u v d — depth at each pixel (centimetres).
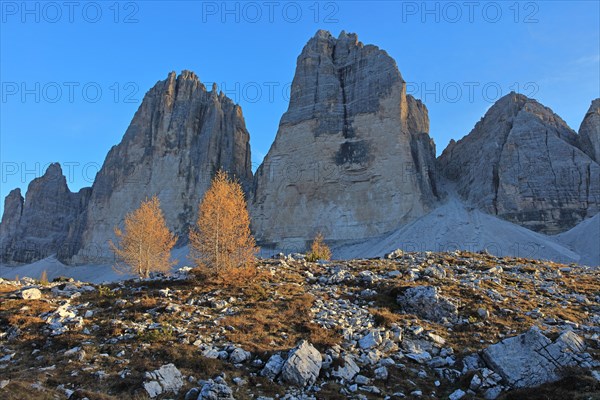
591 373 1961
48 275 17575
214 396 1683
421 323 2669
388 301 3020
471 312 2816
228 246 3772
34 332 2380
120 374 1878
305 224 14450
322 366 2053
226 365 2033
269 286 3297
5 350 2173
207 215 3825
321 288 3344
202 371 1972
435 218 13388
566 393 1833
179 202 17662
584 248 11112
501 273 3928
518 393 1880
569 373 1975
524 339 2158
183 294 3088
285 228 14650
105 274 16250
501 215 13400
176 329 2402
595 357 2128
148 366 1945
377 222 13788
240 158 19125
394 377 2048
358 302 3034
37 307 2752
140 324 2477
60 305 2853
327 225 14188
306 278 3631
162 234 5538
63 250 19350
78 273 17338
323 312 2775
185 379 1898
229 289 3212
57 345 2206
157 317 2609
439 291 3150
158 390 1773
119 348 2147
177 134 19000
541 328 2589
